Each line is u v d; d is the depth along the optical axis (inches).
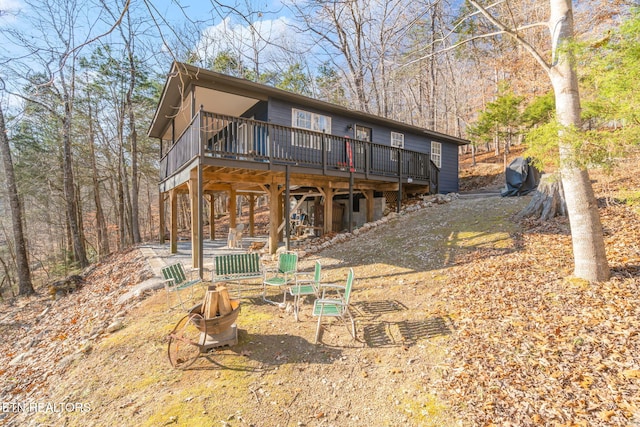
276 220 373.4
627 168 344.2
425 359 144.4
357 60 767.1
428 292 215.2
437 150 638.5
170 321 196.7
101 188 916.6
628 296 153.1
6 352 240.5
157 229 1175.6
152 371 147.8
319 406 121.6
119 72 655.8
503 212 370.0
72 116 644.1
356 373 140.6
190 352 161.5
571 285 177.9
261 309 215.5
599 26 427.5
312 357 154.3
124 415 121.1
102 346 174.9
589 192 179.0
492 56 796.6
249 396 128.0
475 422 104.0
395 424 109.3
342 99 981.2
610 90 119.6
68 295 371.9
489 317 166.2
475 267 239.9
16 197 465.1
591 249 176.9
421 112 1044.5
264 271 243.6
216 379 139.6
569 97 175.3
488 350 139.9
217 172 340.8
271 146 323.9
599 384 108.0
